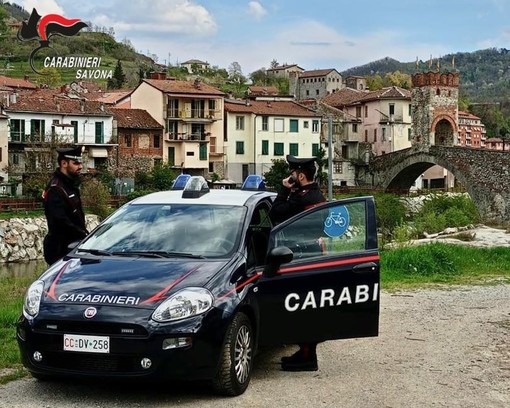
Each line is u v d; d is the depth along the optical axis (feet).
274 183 239.30
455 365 27.55
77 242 26.35
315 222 25.13
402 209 164.14
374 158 304.71
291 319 24.44
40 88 337.31
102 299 21.72
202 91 264.31
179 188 31.94
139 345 21.03
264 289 24.18
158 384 23.86
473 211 161.79
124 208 27.73
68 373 21.50
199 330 21.43
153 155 254.47
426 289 46.70
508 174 236.63
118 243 25.58
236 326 22.52
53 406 21.43
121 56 633.61
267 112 278.67
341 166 306.14
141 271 23.09
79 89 369.91
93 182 188.34
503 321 36.19
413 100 288.30
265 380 24.93
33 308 22.17
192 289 22.06
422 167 286.46
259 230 27.04
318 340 24.82
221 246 24.86
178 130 261.24
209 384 23.84
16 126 224.12
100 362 21.35
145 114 259.60
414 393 23.82
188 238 25.32
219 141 270.26
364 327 25.26
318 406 22.17
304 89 578.66
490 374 26.35
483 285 48.52
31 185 191.11
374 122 320.50
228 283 22.94
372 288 25.29
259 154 277.64
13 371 25.22
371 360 28.17
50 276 23.57
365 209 25.80
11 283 59.41
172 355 21.13
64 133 231.71
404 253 55.72
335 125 310.65
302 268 24.57
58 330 21.56
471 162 251.60
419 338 32.14
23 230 156.04
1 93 229.45
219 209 26.73
